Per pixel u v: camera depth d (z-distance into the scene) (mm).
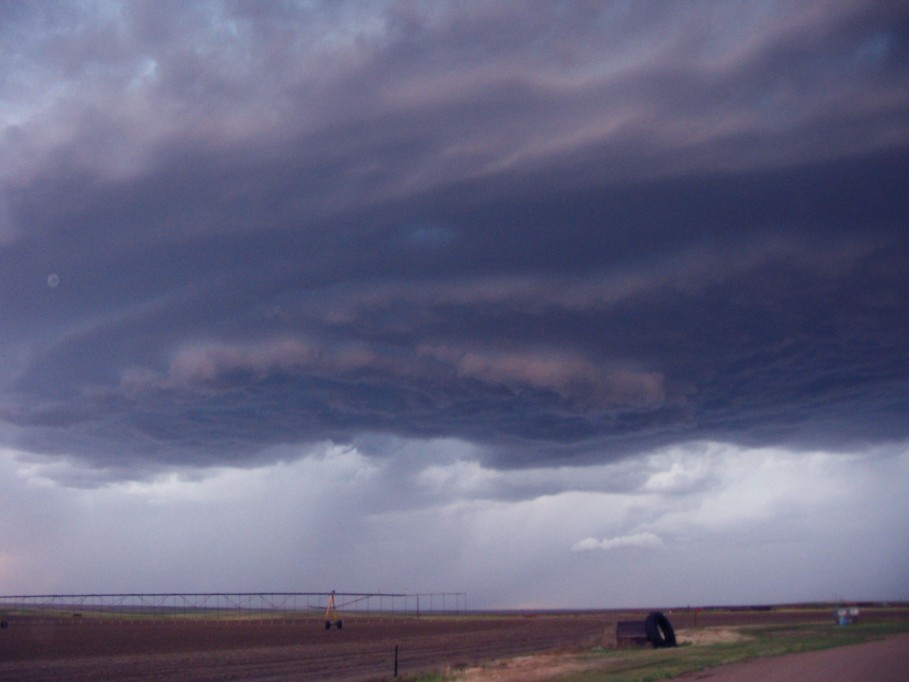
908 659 29875
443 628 116500
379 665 49938
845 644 40781
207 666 52000
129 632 107812
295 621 163125
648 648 49125
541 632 93875
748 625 81875
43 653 66438
